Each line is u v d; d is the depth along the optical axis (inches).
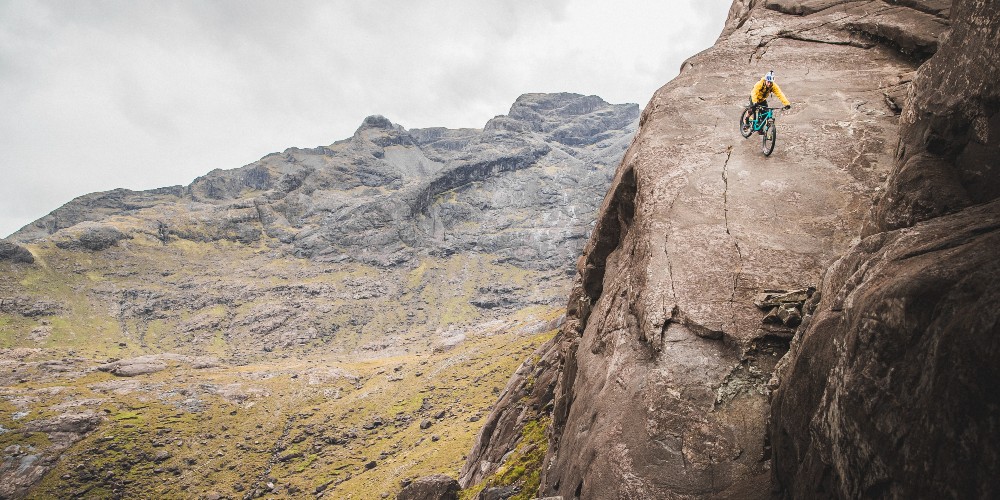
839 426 252.2
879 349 230.1
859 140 654.5
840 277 337.7
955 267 210.7
